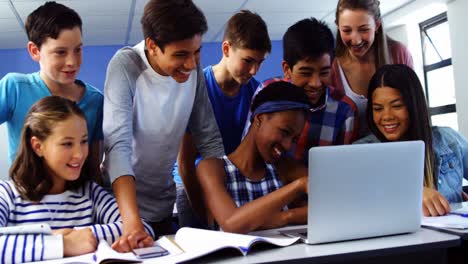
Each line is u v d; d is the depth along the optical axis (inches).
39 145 44.3
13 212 43.8
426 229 42.8
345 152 37.2
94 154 57.7
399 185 39.6
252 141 50.5
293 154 64.2
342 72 68.3
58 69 55.5
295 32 62.6
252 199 50.2
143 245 38.2
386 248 36.4
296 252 35.6
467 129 186.5
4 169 91.6
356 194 38.2
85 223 45.7
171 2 46.1
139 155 55.0
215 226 53.9
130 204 43.5
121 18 183.5
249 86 70.7
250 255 35.0
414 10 199.6
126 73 50.4
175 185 62.5
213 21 197.2
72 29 55.1
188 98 54.7
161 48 46.8
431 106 214.5
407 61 74.2
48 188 45.0
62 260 36.2
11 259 35.7
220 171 49.7
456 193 61.6
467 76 185.3
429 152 56.9
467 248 44.4
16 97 56.7
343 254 35.1
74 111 44.9
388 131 57.2
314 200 37.2
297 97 48.8
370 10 64.8
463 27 185.0
